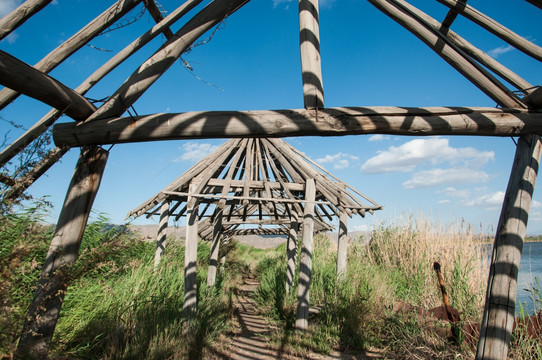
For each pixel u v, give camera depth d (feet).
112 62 10.95
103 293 15.08
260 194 26.58
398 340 15.65
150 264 20.99
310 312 20.98
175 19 10.40
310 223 20.18
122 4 9.37
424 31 11.16
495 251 10.35
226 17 10.00
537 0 6.79
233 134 8.80
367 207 22.80
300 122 8.82
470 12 10.29
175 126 8.78
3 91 9.16
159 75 9.54
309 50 9.87
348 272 24.86
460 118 9.24
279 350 16.74
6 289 6.90
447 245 25.26
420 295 22.00
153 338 14.42
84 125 9.02
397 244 30.35
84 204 8.82
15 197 7.57
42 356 7.52
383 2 11.48
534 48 9.84
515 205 10.13
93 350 12.94
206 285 26.53
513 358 12.38
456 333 14.42
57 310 7.92
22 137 9.64
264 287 29.01
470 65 10.53
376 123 8.93
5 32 7.69
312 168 21.86
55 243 8.40
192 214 18.72
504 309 9.72
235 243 59.31
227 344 17.44
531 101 9.77
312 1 10.66
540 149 10.23
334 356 15.98
